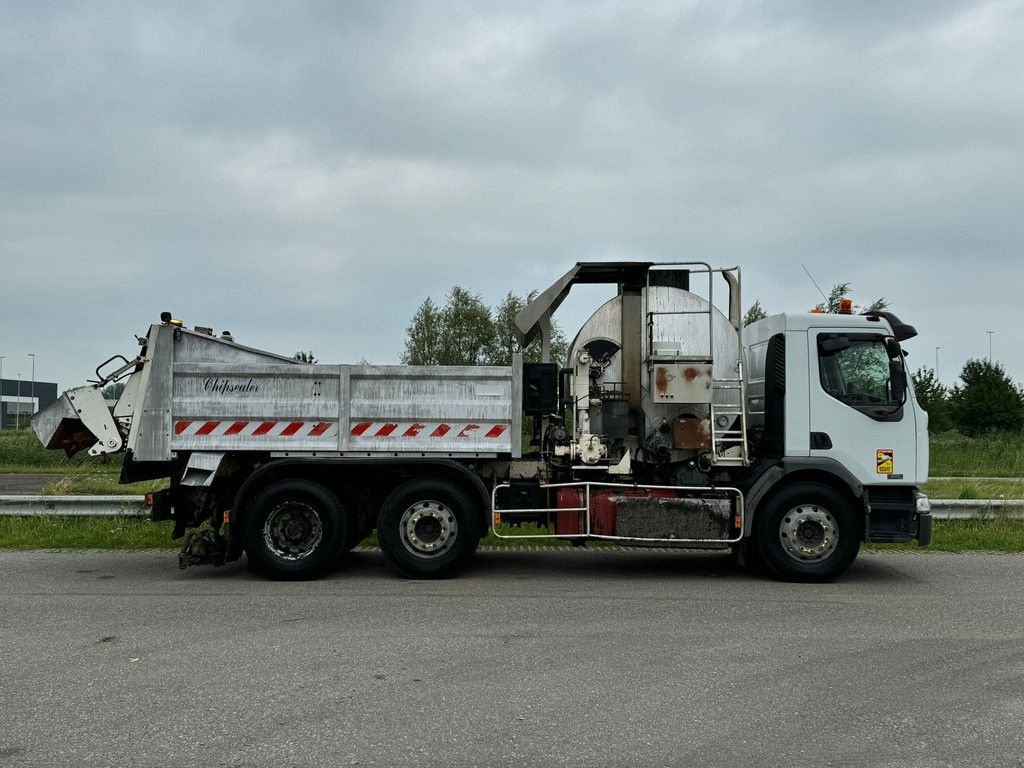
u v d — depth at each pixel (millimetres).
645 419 9555
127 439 9273
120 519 12055
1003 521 12211
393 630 6699
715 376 9531
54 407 9219
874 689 5234
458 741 4379
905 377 9133
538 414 9555
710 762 4125
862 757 4188
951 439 35875
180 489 9312
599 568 9875
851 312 9500
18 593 8219
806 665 5742
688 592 8367
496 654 5988
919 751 4262
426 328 32812
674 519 9070
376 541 11453
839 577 9258
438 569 8984
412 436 9125
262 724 4613
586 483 9266
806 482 9086
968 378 45625
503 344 31719
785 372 9141
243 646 6199
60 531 11625
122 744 4336
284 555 8961
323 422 9117
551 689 5207
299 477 9148
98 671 5570
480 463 9469
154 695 5090
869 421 9078
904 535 9023
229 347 9219
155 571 9508
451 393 9156
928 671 5617
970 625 6938
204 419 9078
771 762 4125
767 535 8977
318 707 4875
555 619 7109
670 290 9695
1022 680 5434
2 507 12055
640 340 9633
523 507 9289
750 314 24984
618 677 5453
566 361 9898
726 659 5883
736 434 9398
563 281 9438
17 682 5344
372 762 4121
